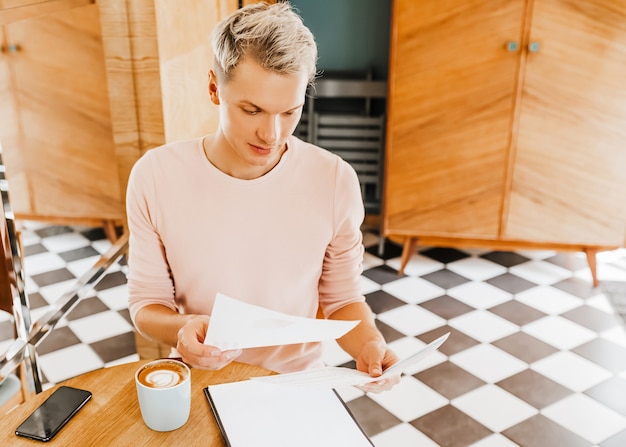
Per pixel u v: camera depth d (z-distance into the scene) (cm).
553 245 377
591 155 349
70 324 302
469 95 345
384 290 368
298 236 144
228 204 141
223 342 112
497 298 359
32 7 188
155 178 142
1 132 236
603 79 333
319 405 125
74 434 119
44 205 258
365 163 427
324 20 418
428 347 118
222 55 118
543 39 329
